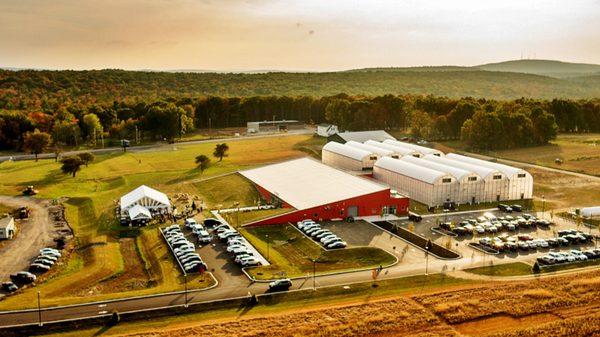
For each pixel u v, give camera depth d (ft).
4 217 381.81
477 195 433.89
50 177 530.27
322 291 249.55
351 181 431.43
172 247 314.55
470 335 211.61
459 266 286.46
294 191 429.79
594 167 566.77
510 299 244.01
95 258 298.76
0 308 227.81
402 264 288.51
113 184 514.68
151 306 230.48
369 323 218.59
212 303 234.17
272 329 212.23
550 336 212.23
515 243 320.91
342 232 350.43
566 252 309.42
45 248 314.96
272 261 292.40
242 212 395.55
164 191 478.59
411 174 447.01
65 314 222.28
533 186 491.31
